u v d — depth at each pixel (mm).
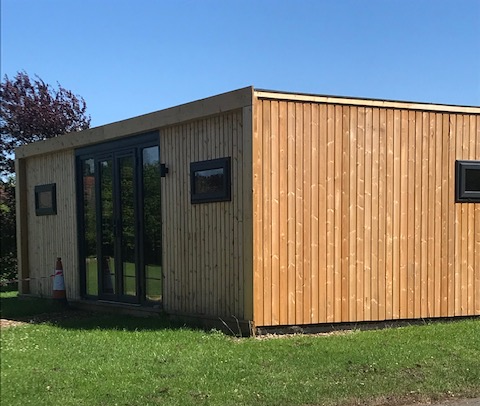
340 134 8047
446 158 8648
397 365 5941
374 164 8227
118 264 10203
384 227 8281
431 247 8555
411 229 8438
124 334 7660
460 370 5828
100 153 10562
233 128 7875
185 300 8766
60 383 5410
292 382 5395
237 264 7812
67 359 6301
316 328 7910
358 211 8141
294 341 7152
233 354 6395
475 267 8805
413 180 8453
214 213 8219
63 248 11609
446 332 7625
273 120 7680
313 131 7898
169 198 9070
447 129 8664
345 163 8070
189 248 8680
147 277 9625
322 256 7934
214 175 8180
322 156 7945
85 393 5105
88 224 11016
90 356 6414
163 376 5586
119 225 10180
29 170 12828
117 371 5762
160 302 9320
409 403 5008
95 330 8133
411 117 8453
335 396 5062
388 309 8297
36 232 12625
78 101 20344
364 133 8180
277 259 7684
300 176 7820
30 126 18891
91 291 10922
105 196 10531
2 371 5855
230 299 7926
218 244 8148
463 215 8742
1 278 17719
